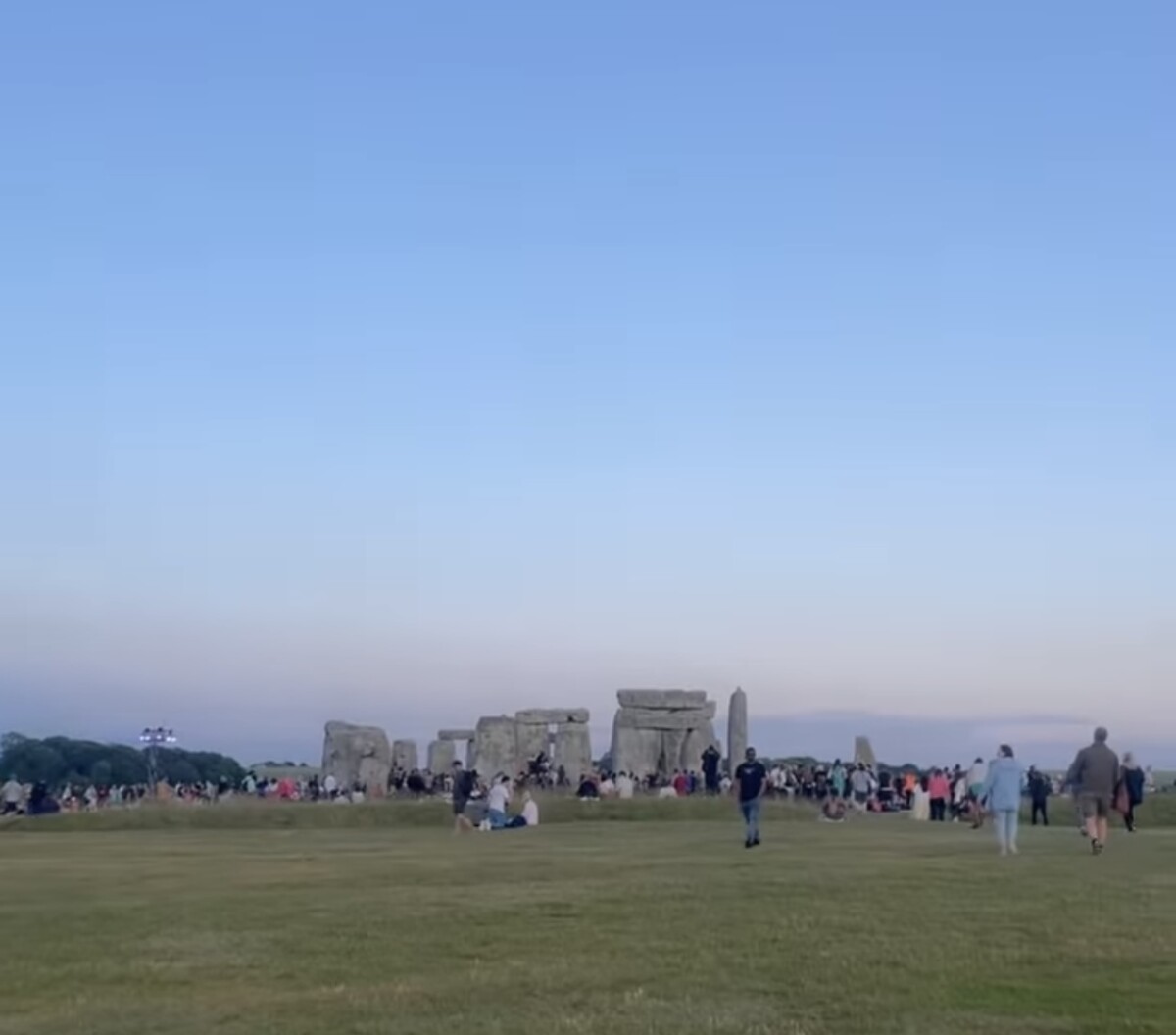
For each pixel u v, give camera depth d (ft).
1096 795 118.62
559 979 66.28
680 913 84.43
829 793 213.05
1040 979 63.46
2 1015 63.36
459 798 179.01
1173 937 72.49
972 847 130.11
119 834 186.09
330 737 276.82
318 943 77.46
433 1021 58.95
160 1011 63.21
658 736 273.54
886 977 64.64
